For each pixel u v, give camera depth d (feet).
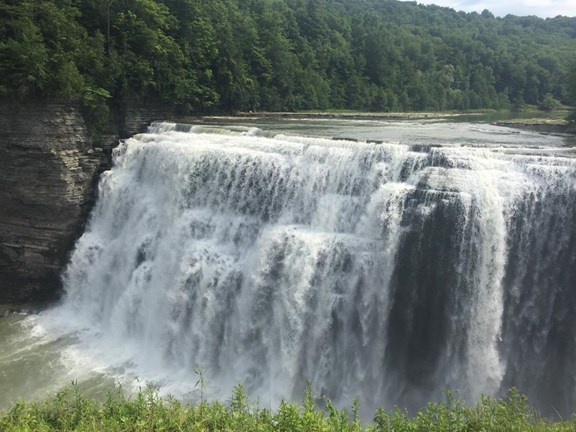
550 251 82.69
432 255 84.23
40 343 105.91
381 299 87.81
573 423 57.57
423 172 90.63
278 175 104.99
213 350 99.76
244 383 94.07
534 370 83.41
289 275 92.22
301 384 91.66
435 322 85.05
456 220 82.84
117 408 60.85
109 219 125.29
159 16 166.81
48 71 118.32
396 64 356.59
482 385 83.35
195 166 113.29
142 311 109.91
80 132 126.82
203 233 108.78
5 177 121.29
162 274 109.19
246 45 220.84
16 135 118.52
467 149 97.50
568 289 81.41
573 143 128.57
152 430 54.65
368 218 91.50
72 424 58.13
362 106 305.12
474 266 83.20
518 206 83.76
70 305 121.08
